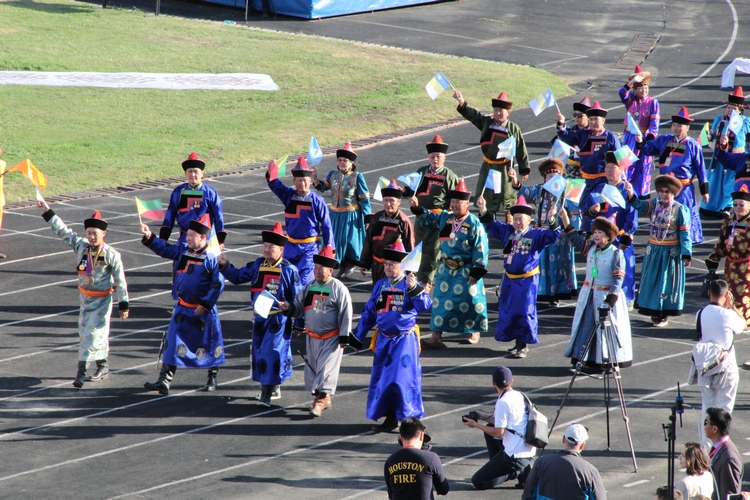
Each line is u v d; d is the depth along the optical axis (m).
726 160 43.41
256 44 88.38
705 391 25.31
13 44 84.44
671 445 20.47
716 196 48.16
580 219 35.88
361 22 99.50
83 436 26.50
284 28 96.00
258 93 74.06
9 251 43.28
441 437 26.44
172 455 25.36
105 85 74.81
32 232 46.22
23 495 23.11
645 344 33.22
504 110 42.31
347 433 26.86
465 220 32.09
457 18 102.00
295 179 34.69
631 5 108.50
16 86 73.25
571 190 30.45
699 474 20.03
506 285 31.80
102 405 28.56
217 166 58.69
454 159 58.44
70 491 23.33
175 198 34.94
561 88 74.88
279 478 24.03
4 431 26.75
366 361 32.28
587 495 19.48
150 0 106.69
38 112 68.12
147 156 60.31
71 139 63.00
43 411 28.05
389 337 26.67
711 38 92.88
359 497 23.03
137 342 33.41
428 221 34.78
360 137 64.38
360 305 36.88
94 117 67.81
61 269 41.09
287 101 72.38
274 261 28.22
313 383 27.72
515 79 76.88
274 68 80.88
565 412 27.91
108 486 23.59
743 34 94.38
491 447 23.98
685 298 37.75
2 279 39.59
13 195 52.69
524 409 23.23
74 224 47.41
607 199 29.80
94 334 29.72
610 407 28.31
